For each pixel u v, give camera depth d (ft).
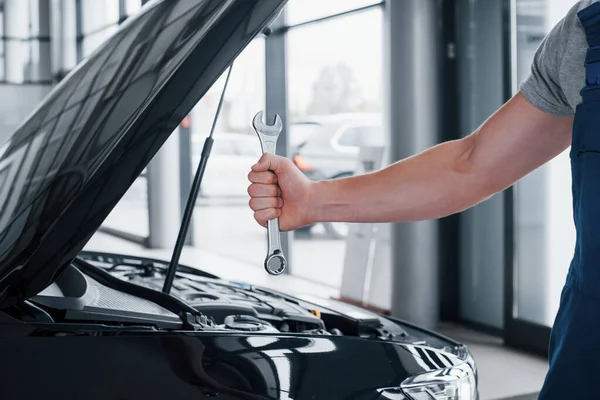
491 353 13.30
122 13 29.43
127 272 5.65
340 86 19.29
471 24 14.90
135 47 3.48
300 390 3.44
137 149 3.13
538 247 13.12
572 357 2.97
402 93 14.49
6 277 3.19
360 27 18.22
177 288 5.17
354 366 3.64
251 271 21.79
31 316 3.35
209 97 26.18
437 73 15.21
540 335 13.05
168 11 3.51
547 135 3.53
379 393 3.62
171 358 3.24
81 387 3.04
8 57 34.81
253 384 3.34
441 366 3.92
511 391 11.21
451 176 3.79
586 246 2.94
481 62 14.74
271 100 20.66
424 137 14.46
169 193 26.78
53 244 3.15
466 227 15.38
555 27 3.32
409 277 14.82
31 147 3.66
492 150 3.65
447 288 15.74
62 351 3.08
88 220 3.14
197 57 3.14
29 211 3.22
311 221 3.89
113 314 3.59
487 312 14.90
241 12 3.17
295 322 4.52
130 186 3.17
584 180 2.94
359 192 3.87
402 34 14.39
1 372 2.99
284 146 20.65
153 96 3.12
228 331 3.51
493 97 14.51
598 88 2.94
